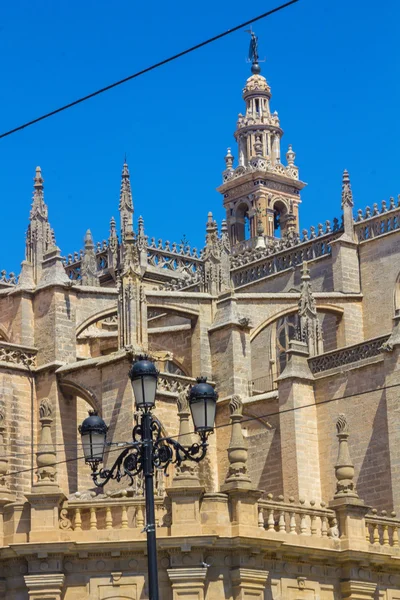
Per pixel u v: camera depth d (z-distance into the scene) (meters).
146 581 49.00
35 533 49.12
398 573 54.28
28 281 79.81
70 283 78.75
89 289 79.88
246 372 79.38
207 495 49.75
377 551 54.00
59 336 77.81
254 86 123.81
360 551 52.50
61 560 48.84
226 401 77.81
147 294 80.00
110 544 48.81
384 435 70.56
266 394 75.88
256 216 118.44
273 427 75.19
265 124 122.25
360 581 52.66
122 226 105.75
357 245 90.38
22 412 76.19
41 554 48.56
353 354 73.12
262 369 94.19
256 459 75.81
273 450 75.00
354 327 89.00
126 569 49.16
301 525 52.31
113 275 106.00
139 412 71.56
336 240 90.12
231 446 50.81
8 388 75.94
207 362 80.38
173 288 100.94
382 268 88.81
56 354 77.38
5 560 49.47
